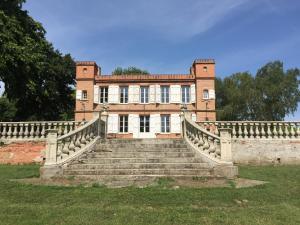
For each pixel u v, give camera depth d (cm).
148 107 3891
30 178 1485
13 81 2791
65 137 1584
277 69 5934
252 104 5794
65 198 1152
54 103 4512
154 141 1916
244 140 2158
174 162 1568
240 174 1565
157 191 1213
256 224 854
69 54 4806
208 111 3828
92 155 1675
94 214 949
